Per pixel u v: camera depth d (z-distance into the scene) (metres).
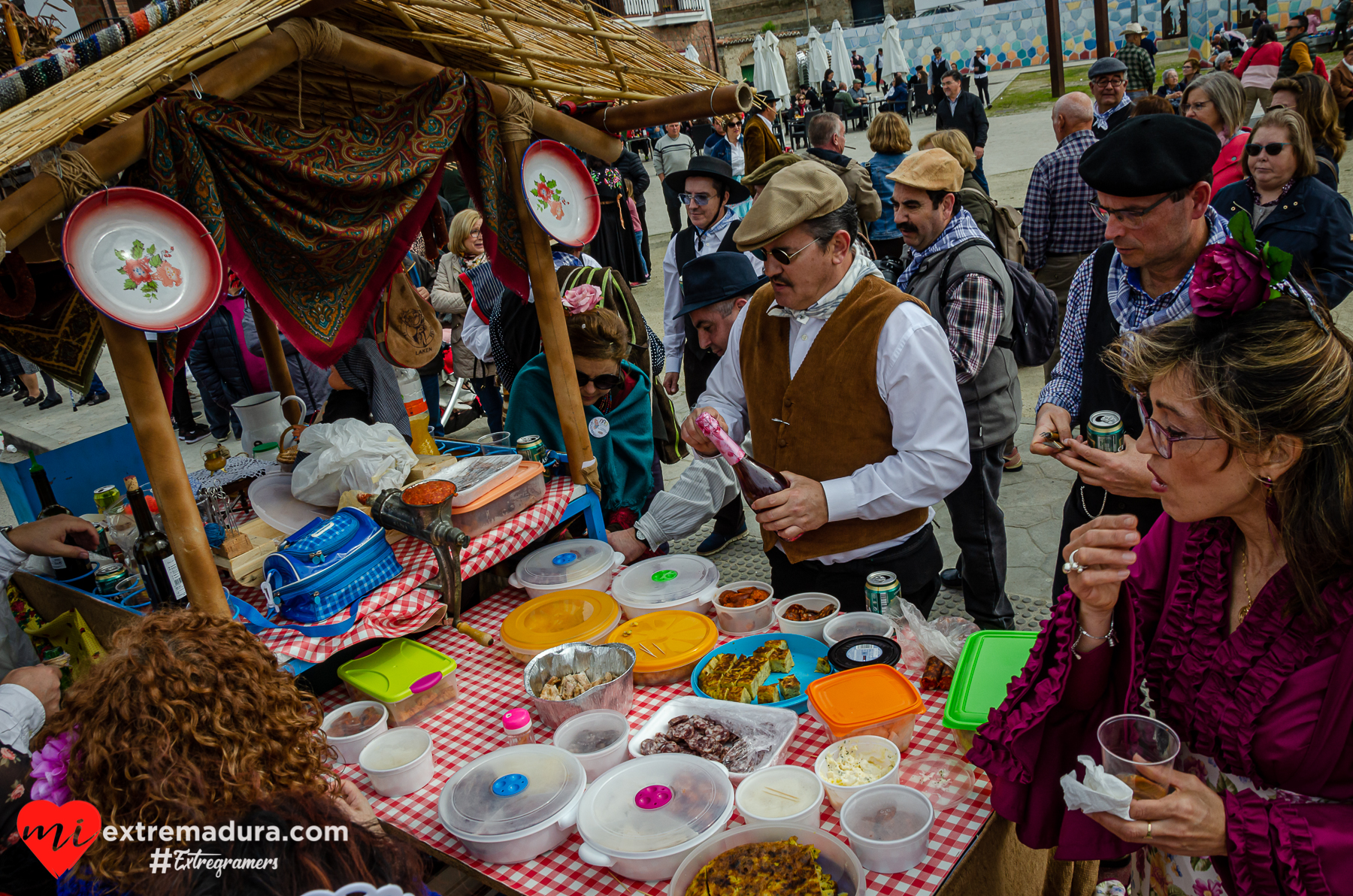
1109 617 1.37
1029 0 25.84
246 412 2.96
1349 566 1.09
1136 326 2.25
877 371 2.17
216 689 1.04
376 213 1.99
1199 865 1.35
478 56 2.27
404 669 2.13
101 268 1.56
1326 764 1.13
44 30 1.99
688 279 3.21
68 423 7.57
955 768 1.66
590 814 1.58
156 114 1.60
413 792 1.81
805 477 2.31
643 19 22.89
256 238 1.85
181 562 1.82
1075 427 2.46
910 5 30.06
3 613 2.29
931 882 1.40
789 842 1.44
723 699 1.89
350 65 1.95
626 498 3.12
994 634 1.91
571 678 2.00
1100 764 1.39
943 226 3.29
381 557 2.14
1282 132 3.12
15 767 1.50
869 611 2.14
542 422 2.92
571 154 2.52
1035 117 16.62
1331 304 3.07
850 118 20.91
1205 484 1.15
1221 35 15.96
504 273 2.51
